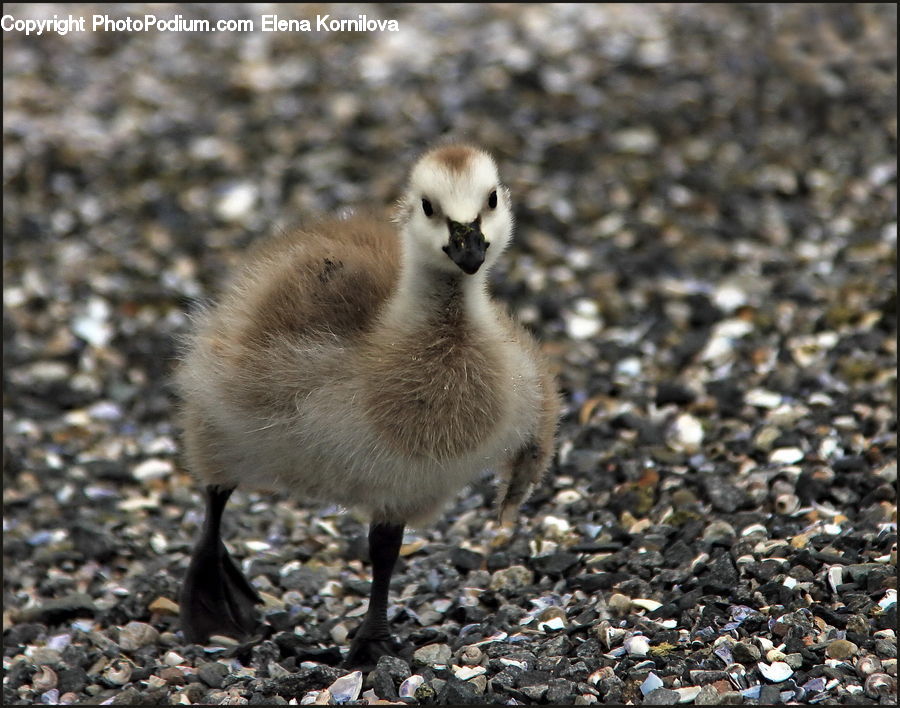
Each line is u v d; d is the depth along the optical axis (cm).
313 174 2036
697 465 1170
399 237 912
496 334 886
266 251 976
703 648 837
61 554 1161
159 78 2430
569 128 2106
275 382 852
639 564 982
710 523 1037
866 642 822
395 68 2380
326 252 913
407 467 852
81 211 1955
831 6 2459
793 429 1191
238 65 2470
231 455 923
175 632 1009
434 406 843
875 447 1117
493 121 2150
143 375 1540
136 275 1766
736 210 1817
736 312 1498
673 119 2106
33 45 2552
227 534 1198
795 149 1988
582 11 2586
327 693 827
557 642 866
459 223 838
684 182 1909
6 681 901
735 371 1358
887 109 2066
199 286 1722
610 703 790
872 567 903
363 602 1036
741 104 2136
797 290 1527
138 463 1352
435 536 1159
